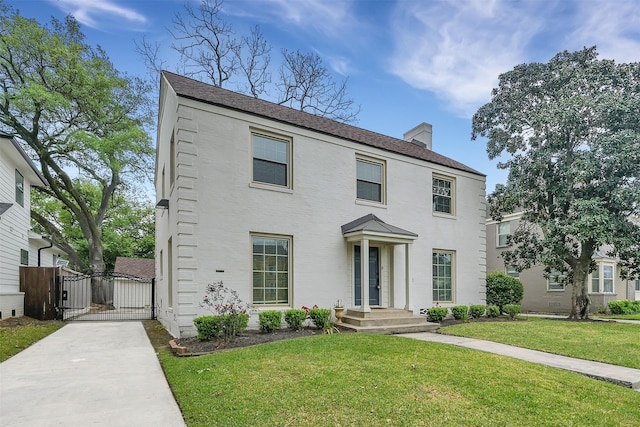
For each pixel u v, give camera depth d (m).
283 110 11.83
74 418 3.81
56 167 21.55
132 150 21.17
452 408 4.10
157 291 14.43
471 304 13.73
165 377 5.37
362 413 3.87
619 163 12.73
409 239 11.17
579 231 12.73
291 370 5.36
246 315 8.41
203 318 7.92
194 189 8.69
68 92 19.72
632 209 13.10
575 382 5.29
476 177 14.78
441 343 7.75
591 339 9.02
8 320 11.80
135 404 4.22
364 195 11.88
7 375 5.52
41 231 28.14
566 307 19.22
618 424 3.90
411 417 3.82
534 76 14.80
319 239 10.56
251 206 9.48
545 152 13.98
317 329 9.68
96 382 5.12
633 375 5.85
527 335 9.41
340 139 11.31
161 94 12.44
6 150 12.93
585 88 13.77
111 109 21.64
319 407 4.00
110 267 31.44
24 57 18.56
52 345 8.12
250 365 5.61
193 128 8.82
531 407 4.24
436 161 13.55
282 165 10.27
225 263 8.94
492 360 6.30
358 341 7.39
